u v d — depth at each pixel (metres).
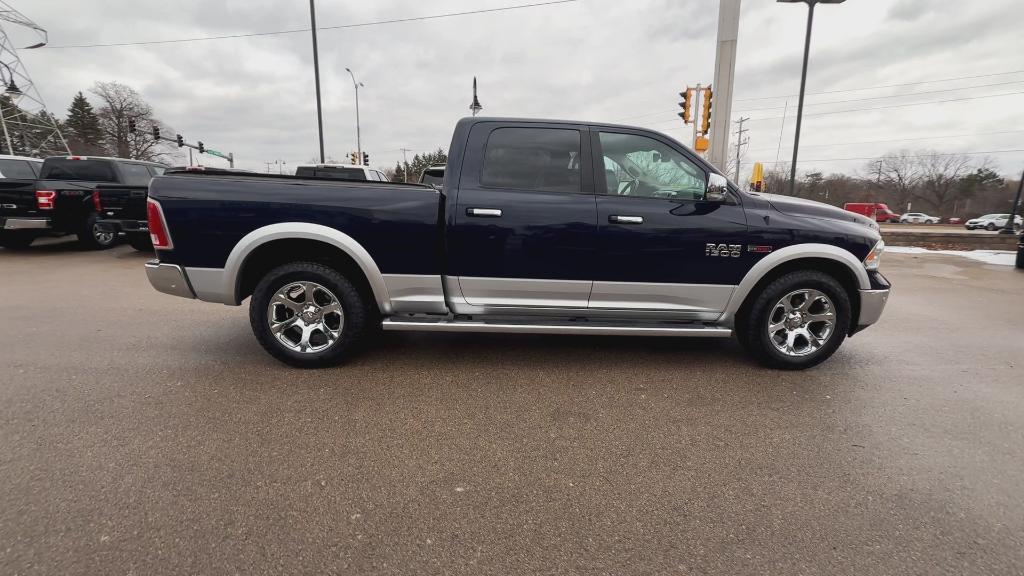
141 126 65.88
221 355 4.09
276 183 3.55
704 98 12.08
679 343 4.62
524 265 3.67
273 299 3.67
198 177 3.54
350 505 2.19
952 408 3.27
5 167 11.47
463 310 3.79
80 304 5.85
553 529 2.06
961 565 1.88
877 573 1.84
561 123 3.74
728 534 2.04
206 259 3.54
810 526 2.10
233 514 2.11
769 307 3.79
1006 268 10.45
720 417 3.10
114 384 3.45
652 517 2.15
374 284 3.65
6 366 3.77
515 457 2.61
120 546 1.90
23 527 1.98
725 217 3.68
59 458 2.49
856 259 3.73
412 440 2.77
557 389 3.50
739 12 10.99
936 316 5.91
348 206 3.55
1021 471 2.54
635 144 3.77
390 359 4.05
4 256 9.48
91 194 9.95
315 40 20.03
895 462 2.61
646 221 3.65
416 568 1.84
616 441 2.79
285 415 3.03
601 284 3.73
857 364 4.11
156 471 2.40
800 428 2.97
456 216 3.60
